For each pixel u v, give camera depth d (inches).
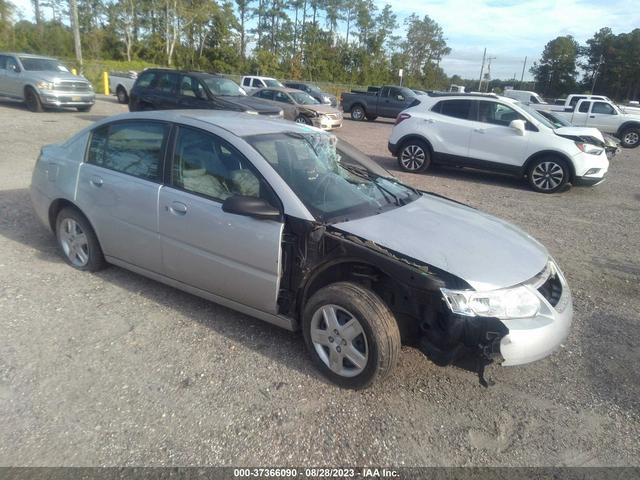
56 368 121.0
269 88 706.8
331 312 120.1
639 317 172.2
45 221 182.4
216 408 111.1
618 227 291.7
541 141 377.1
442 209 149.0
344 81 2522.1
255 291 130.7
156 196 144.7
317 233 121.0
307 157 146.6
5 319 140.7
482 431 110.7
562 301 123.6
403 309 121.8
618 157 639.8
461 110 410.6
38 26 2214.6
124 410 108.3
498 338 107.0
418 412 115.2
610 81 3526.1
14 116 568.7
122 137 159.5
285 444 102.1
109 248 162.7
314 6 2743.6
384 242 118.8
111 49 2413.9
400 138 431.2
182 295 162.7
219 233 132.0
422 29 3363.7
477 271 112.8
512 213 311.4
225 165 136.6
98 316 146.4
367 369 115.1
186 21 2373.3
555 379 132.3
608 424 115.7
